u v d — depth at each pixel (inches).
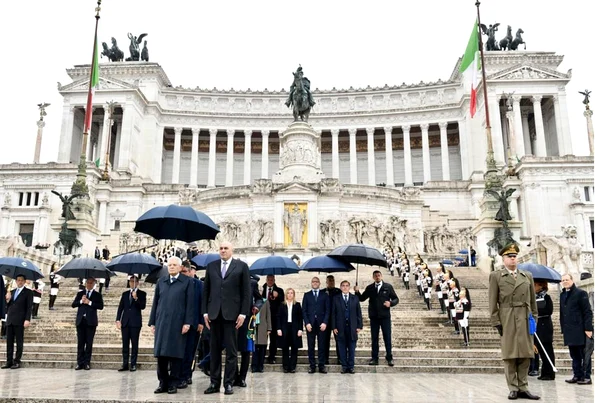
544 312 523.2
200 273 1318.9
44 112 2691.9
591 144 2394.2
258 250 1689.2
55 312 890.7
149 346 674.2
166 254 1386.6
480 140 3006.9
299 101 2030.0
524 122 3208.7
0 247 1167.6
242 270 432.5
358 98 3420.3
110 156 3186.5
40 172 2546.8
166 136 3508.9
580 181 2332.7
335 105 3427.7
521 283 399.9
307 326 569.3
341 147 3501.5
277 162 3528.5
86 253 1491.1
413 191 1939.0
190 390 432.5
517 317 394.3
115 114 3277.6
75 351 649.0
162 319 418.3
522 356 386.0
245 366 461.4
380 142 3474.4
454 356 631.2
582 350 485.1
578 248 1067.3
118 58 3467.0
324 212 1769.2
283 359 577.3
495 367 582.2
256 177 3518.7
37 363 596.4
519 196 2396.7
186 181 3469.5
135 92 3125.0
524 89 2989.7
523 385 392.5
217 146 3550.7
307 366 604.7
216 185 3496.6
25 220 2484.0
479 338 730.2
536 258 1138.7
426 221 2028.8
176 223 546.3
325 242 1737.2
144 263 647.8
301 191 1753.2
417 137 3464.6
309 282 1194.6
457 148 3378.4
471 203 2620.6
